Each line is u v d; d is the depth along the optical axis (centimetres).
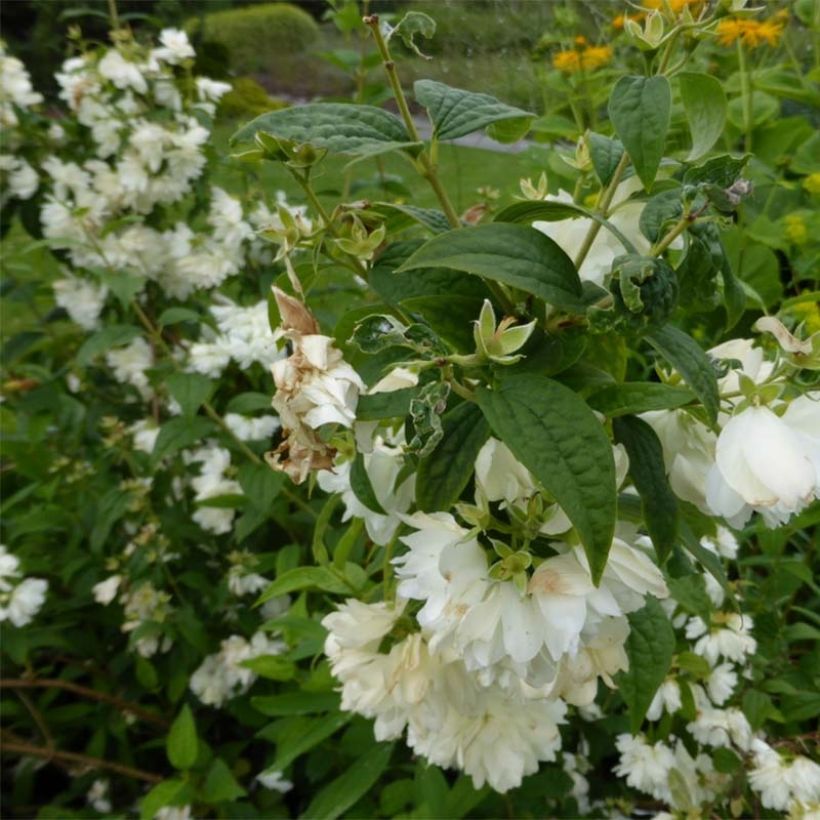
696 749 56
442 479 30
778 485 26
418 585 29
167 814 64
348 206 31
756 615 56
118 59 77
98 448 83
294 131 29
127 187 77
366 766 53
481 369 30
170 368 74
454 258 27
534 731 39
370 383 30
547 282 27
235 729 80
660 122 27
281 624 54
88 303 81
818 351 26
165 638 75
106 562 79
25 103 80
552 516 28
